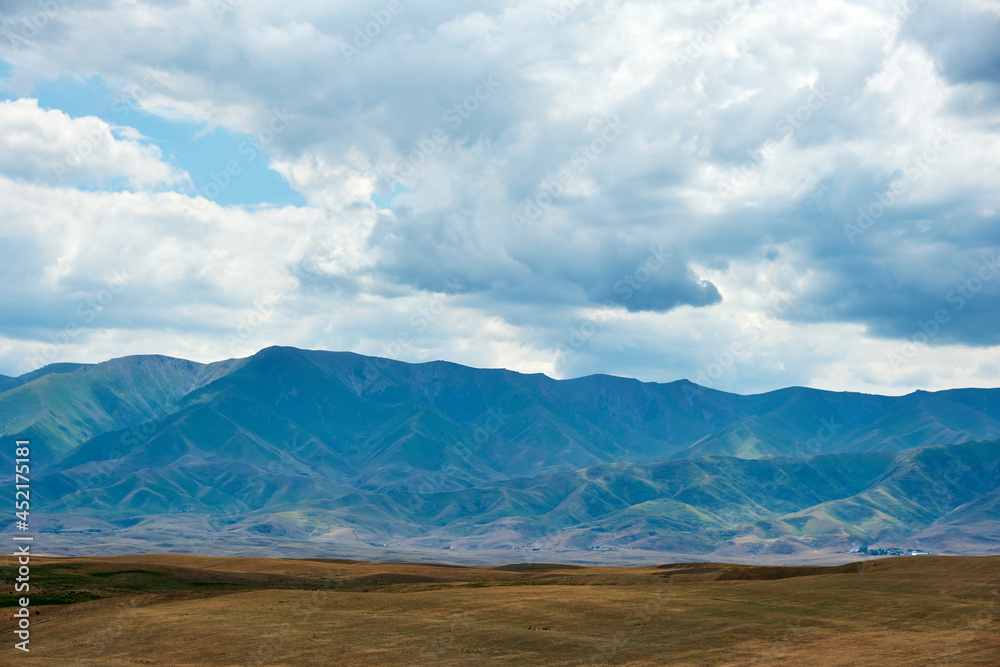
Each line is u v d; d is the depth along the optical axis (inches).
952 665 2420.0
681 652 2726.4
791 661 2564.0
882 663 2480.3
